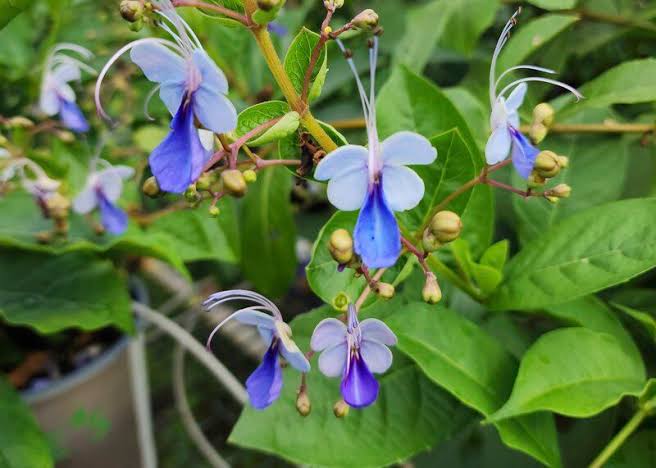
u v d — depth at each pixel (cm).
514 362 23
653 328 23
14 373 34
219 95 17
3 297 30
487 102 30
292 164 21
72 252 32
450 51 35
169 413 50
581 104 27
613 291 27
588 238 23
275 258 35
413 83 25
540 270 24
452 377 22
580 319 24
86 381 34
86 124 30
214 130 18
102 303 31
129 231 33
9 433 29
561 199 27
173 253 30
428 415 24
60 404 34
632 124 28
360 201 18
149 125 36
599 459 23
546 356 22
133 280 38
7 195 33
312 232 39
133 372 37
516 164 21
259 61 35
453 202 22
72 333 36
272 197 34
